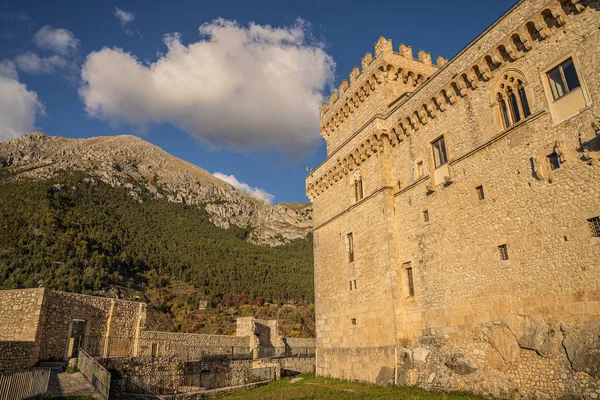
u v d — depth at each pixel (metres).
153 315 73.25
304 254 178.25
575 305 15.49
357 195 32.09
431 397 19.28
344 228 32.75
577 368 14.74
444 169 23.89
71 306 26.31
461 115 22.97
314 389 26.55
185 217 187.00
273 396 24.09
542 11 17.84
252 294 115.31
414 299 24.47
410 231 25.84
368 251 29.00
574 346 15.05
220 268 134.00
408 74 32.34
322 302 34.41
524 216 18.28
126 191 178.62
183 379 27.64
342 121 37.62
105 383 19.69
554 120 17.52
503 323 18.36
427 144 25.48
